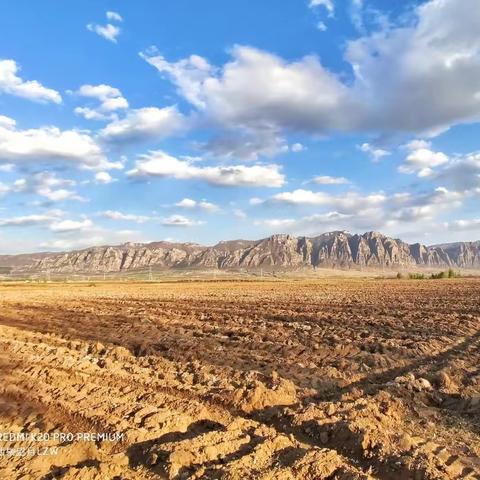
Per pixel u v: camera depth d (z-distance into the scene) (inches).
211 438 350.9
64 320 1080.8
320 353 663.8
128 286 3191.4
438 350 690.2
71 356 645.3
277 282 3779.5
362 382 531.2
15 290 2637.8
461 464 328.8
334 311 1179.9
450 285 2635.3
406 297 1640.0
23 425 405.4
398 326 899.4
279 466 312.3
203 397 458.3
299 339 768.9
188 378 526.3
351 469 306.7
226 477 295.1
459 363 599.8
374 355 629.9
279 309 1236.5
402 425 407.2
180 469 313.4
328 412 414.6
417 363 615.5
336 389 507.8
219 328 888.3
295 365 590.6
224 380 512.1
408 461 317.4
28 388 496.7
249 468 308.2
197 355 666.2
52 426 394.9
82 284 3727.9
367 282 3548.2
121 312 1205.1
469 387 508.1
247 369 587.5
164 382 506.0
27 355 650.8
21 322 1098.7
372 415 412.8
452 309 1196.5
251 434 366.9
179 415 399.5
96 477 308.7
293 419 398.0
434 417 428.5
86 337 855.1
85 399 447.5
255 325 936.3
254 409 433.4
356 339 756.0
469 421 420.5
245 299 1615.4
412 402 458.9
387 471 316.8
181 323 971.3
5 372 568.7
